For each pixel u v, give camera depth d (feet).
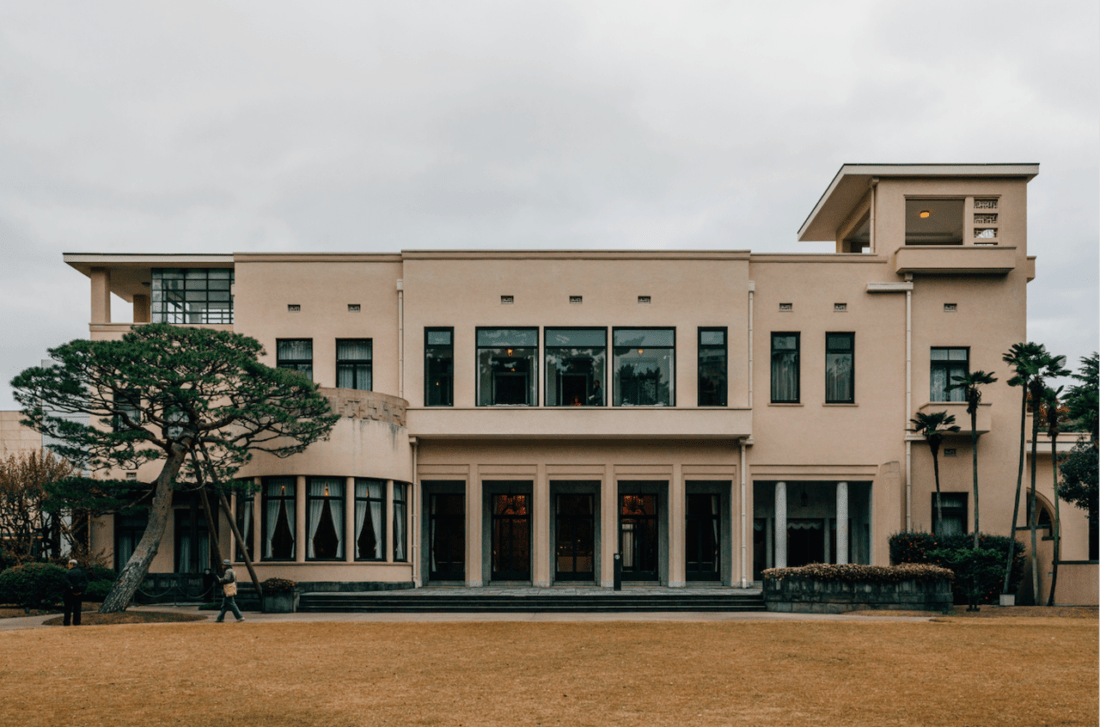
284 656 48.42
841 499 93.30
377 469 87.20
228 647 51.62
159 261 99.35
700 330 94.84
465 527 94.79
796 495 97.09
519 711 35.27
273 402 77.36
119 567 93.30
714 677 42.29
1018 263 94.79
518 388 94.84
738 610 77.97
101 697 38.09
